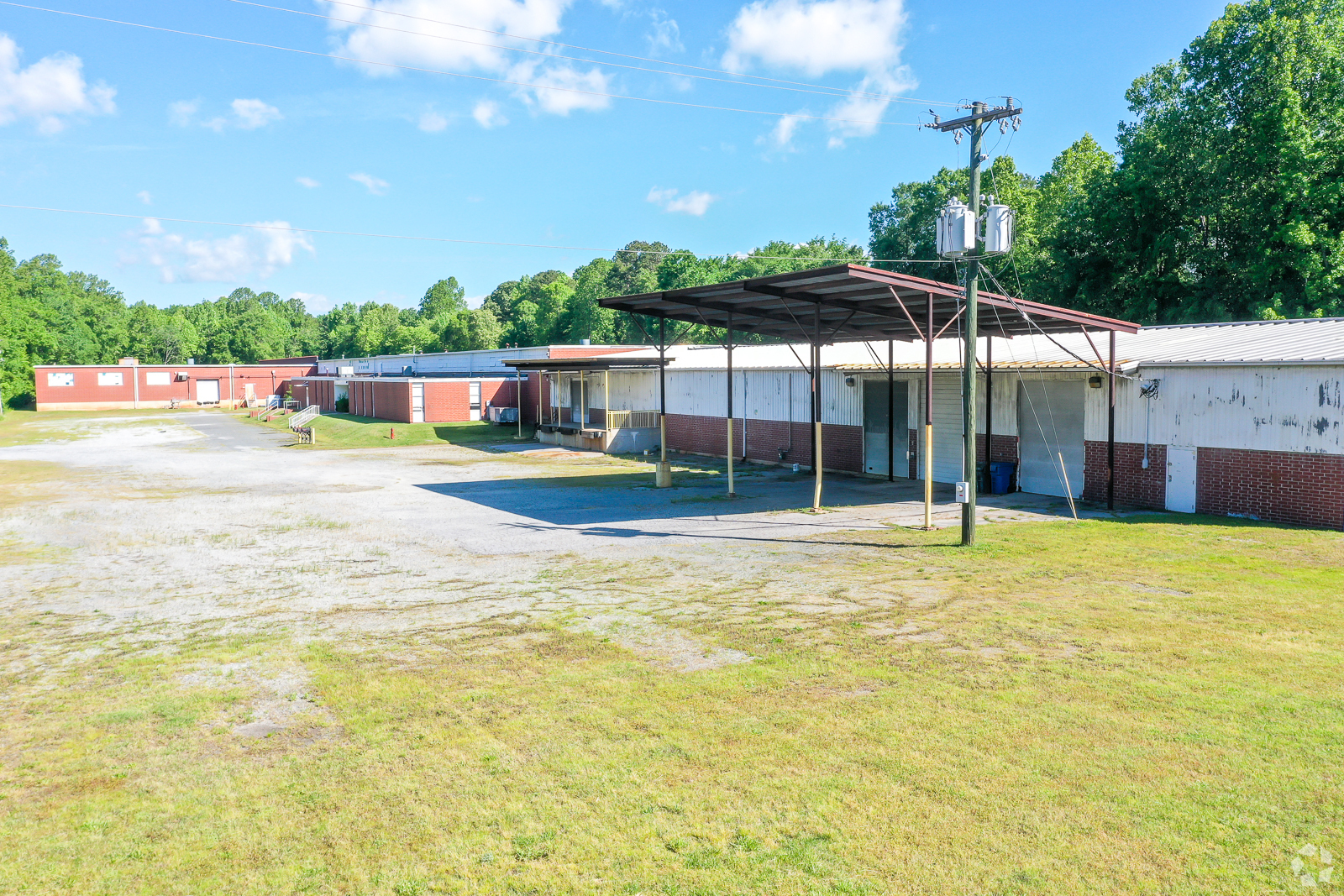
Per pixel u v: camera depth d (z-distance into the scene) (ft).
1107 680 26.25
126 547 57.00
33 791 21.16
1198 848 16.76
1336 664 27.40
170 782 21.43
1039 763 20.68
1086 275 139.13
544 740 23.16
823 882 16.05
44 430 181.47
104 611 40.09
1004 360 74.28
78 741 24.26
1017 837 17.40
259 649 32.89
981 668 27.66
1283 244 116.26
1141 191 128.06
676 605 37.24
